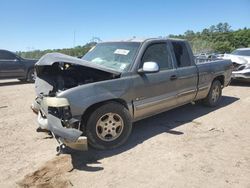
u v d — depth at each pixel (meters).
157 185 3.56
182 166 4.04
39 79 5.11
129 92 4.77
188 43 6.30
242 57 10.79
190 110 7.08
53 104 4.09
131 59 5.00
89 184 3.61
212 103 7.26
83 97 4.22
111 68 4.84
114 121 4.61
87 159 4.29
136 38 5.61
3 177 3.81
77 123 4.25
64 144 4.22
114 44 5.66
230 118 6.38
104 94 4.43
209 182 3.62
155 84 5.20
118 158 4.32
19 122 6.22
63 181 3.62
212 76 6.92
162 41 5.61
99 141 4.50
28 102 8.44
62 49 19.88
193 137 5.17
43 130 5.29
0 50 12.61
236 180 3.66
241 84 11.44
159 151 4.55
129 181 3.66
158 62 5.40
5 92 10.41
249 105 7.63
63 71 5.24
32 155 4.47
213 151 4.54
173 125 5.88
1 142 5.01
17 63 12.95
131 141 5.00
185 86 5.98
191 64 6.24
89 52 5.98
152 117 6.48
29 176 3.72
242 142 4.92
